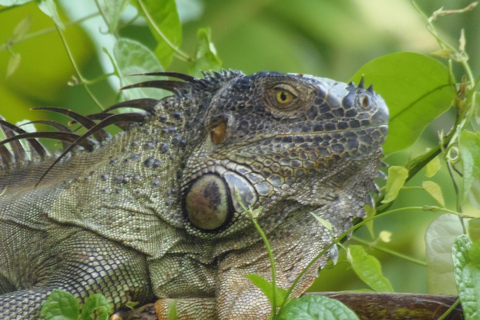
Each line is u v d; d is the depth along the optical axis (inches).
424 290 495.2
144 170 294.2
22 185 317.7
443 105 337.7
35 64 490.0
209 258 285.7
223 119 288.8
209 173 282.8
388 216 511.8
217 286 278.8
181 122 303.6
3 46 374.9
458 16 594.2
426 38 600.1
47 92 499.8
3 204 303.6
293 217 282.7
